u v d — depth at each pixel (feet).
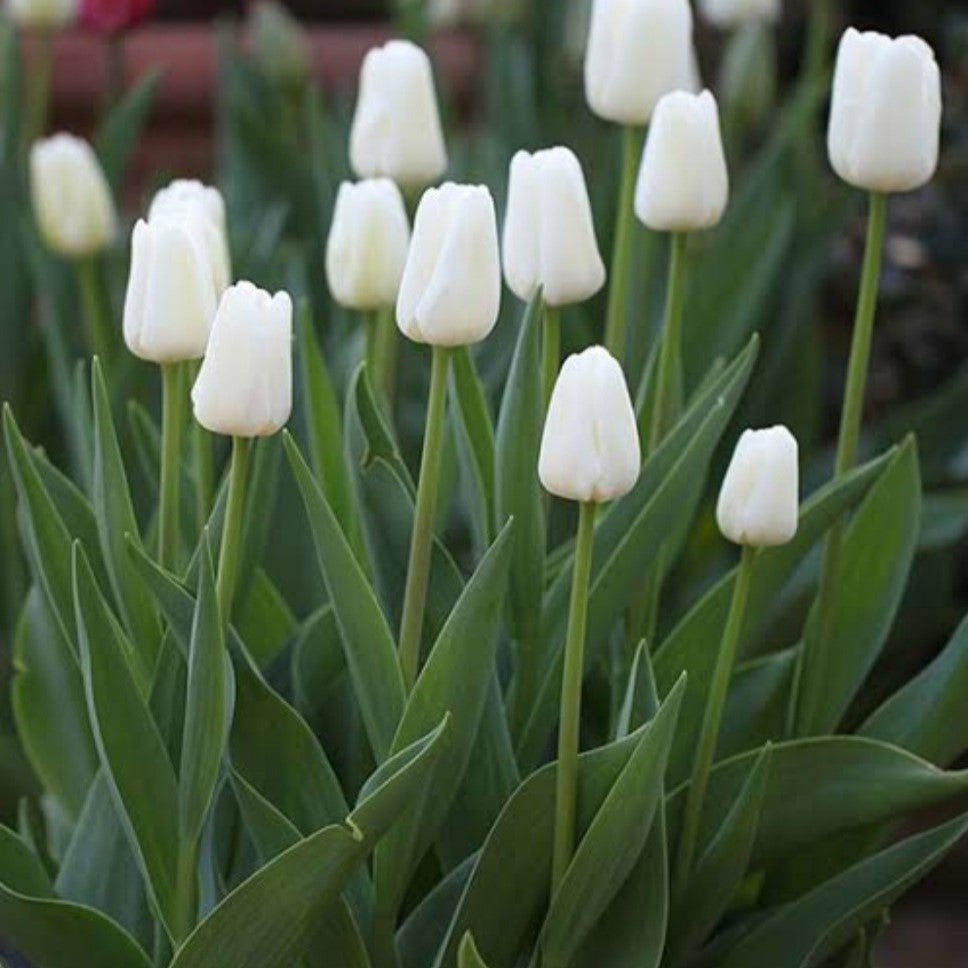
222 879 6.02
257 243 7.80
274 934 5.65
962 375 8.35
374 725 5.82
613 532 6.07
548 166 5.83
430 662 5.68
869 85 5.93
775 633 7.22
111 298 8.07
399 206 6.23
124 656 5.71
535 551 5.96
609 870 5.71
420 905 5.94
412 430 7.75
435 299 5.53
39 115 8.46
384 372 6.44
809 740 5.91
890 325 9.15
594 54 6.37
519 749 6.06
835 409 9.20
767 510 5.69
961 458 8.23
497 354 7.68
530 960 5.90
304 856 5.54
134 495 7.06
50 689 6.61
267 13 8.77
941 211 9.12
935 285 9.11
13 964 6.40
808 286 8.11
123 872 6.05
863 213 9.14
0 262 7.95
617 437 5.47
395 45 6.53
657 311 7.85
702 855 6.04
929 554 8.09
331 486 6.25
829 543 6.23
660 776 5.63
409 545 5.93
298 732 5.82
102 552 6.11
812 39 8.49
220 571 5.69
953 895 8.52
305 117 9.18
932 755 6.21
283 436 5.74
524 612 5.99
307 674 6.11
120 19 8.34
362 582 5.73
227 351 5.49
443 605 5.94
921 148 5.96
